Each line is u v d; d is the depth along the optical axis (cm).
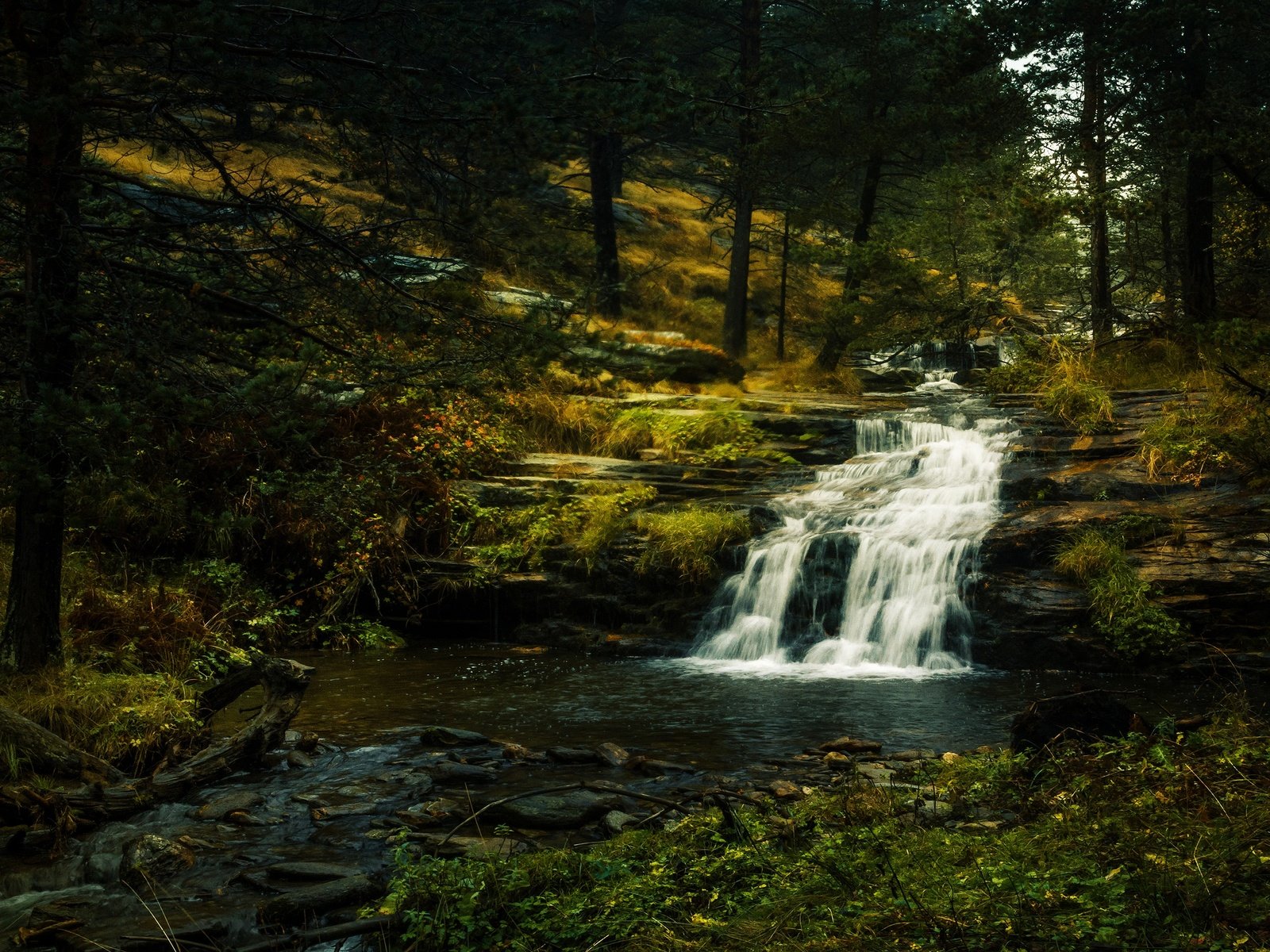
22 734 650
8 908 498
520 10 760
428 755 740
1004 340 2414
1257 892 375
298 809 625
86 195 723
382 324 752
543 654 1232
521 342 762
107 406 602
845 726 836
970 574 1176
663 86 752
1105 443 1408
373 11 732
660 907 429
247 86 690
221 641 1066
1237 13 1623
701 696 970
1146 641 1055
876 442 1648
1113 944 349
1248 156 1556
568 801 601
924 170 2630
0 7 698
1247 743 549
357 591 1309
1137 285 2539
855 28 2405
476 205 779
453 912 436
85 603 986
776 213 3409
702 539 1315
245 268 741
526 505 1458
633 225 3406
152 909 486
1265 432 1245
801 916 402
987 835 490
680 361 1997
